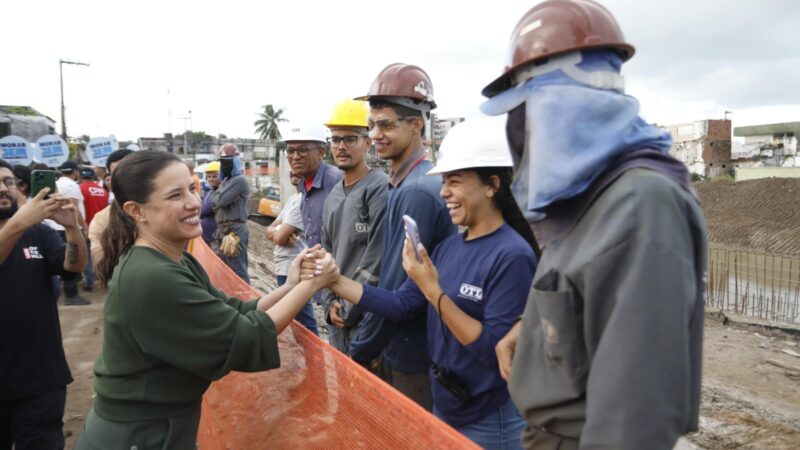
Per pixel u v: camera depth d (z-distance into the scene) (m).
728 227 26.70
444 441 1.21
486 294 1.92
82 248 2.67
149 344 1.68
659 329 0.94
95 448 1.78
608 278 1.02
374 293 2.23
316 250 2.12
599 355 0.99
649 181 1.01
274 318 1.86
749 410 5.16
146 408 1.75
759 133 47.56
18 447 2.63
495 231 2.01
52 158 11.36
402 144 2.58
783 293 11.73
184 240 1.87
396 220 2.47
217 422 2.71
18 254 2.57
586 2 1.22
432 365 2.13
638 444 0.92
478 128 2.04
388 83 2.51
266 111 69.00
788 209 25.97
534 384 1.25
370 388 1.54
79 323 6.32
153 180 1.77
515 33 1.27
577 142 1.10
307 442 1.93
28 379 2.56
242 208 6.21
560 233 1.17
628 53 1.22
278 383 2.21
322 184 3.97
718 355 7.10
